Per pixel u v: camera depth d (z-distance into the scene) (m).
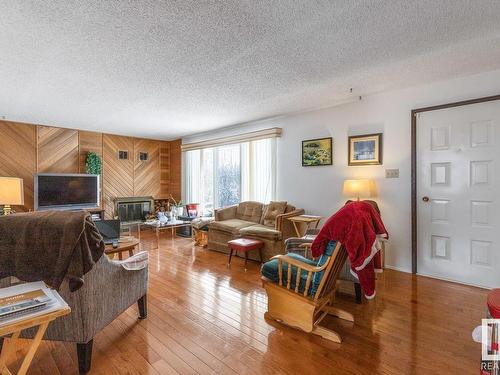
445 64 2.74
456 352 1.84
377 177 3.67
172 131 6.14
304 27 2.08
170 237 5.75
